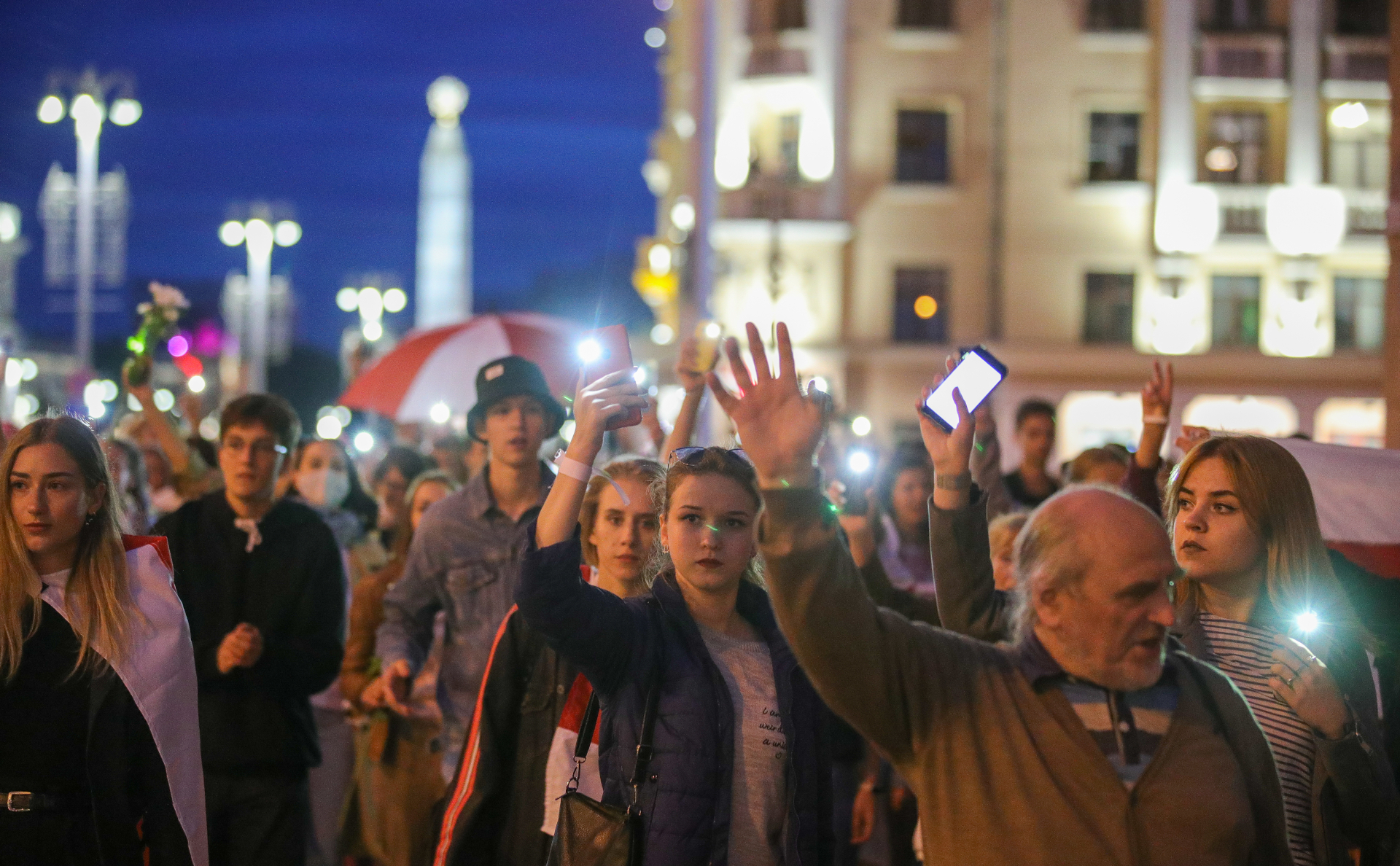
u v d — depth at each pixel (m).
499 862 4.10
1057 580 2.62
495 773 4.12
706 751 3.42
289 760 5.20
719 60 27.53
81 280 28.27
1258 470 3.60
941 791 2.64
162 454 10.31
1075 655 2.62
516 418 5.17
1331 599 3.61
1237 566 3.60
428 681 6.01
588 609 3.41
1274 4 27.19
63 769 3.76
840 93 27.19
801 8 27.33
